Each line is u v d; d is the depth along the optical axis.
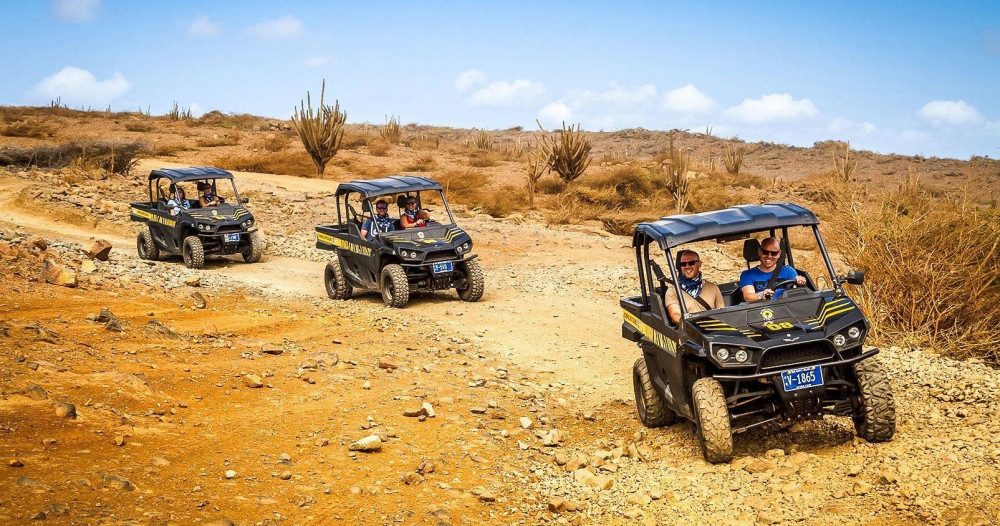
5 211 23.91
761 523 5.11
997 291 9.51
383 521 5.35
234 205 19.11
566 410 8.34
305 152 46.16
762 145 74.12
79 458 5.71
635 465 6.48
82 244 19.39
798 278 7.05
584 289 15.13
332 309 13.38
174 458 6.07
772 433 6.70
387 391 8.40
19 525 4.54
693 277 7.20
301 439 6.79
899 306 9.72
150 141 49.12
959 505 4.89
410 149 53.66
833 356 6.04
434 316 12.88
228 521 4.98
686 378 6.53
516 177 39.81
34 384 6.87
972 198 10.15
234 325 11.34
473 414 7.88
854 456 5.95
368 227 14.15
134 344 9.24
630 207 31.92
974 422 6.32
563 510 5.73
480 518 5.59
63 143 36.78
